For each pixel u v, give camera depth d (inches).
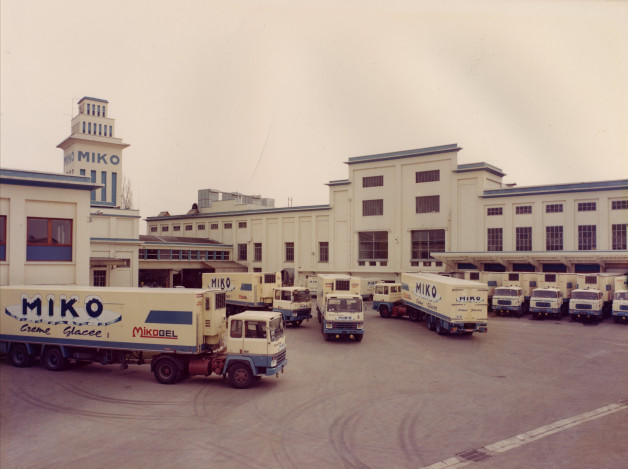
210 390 615.5
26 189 903.1
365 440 444.1
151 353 689.6
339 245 2097.7
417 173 1888.5
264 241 2333.9
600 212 1505.9
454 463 394.3
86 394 592.1
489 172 1796.3
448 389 621.6
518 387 630.5
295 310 1202.6
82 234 968.3
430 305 1148.5
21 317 730.2
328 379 675.4
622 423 487.8
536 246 1617.9
